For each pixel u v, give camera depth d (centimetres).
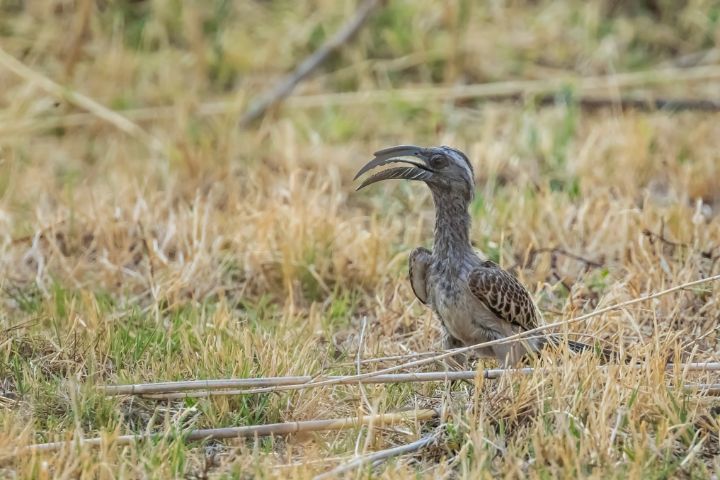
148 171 1431
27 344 993
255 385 883
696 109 1611
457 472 816
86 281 1162
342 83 1709
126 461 784
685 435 830
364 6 1755
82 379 941
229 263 1181
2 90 1625
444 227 971
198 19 1703
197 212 1212
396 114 1622
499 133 1569
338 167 1449
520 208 1271
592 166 1416
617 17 1836
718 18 1789
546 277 1156
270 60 1739
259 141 1495
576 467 771
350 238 1200
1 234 1241
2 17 1745
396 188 1401
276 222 1206
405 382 916
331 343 1025
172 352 982
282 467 799
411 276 998
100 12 1764
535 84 1666
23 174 1443
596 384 876
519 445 820
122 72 1670
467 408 874
